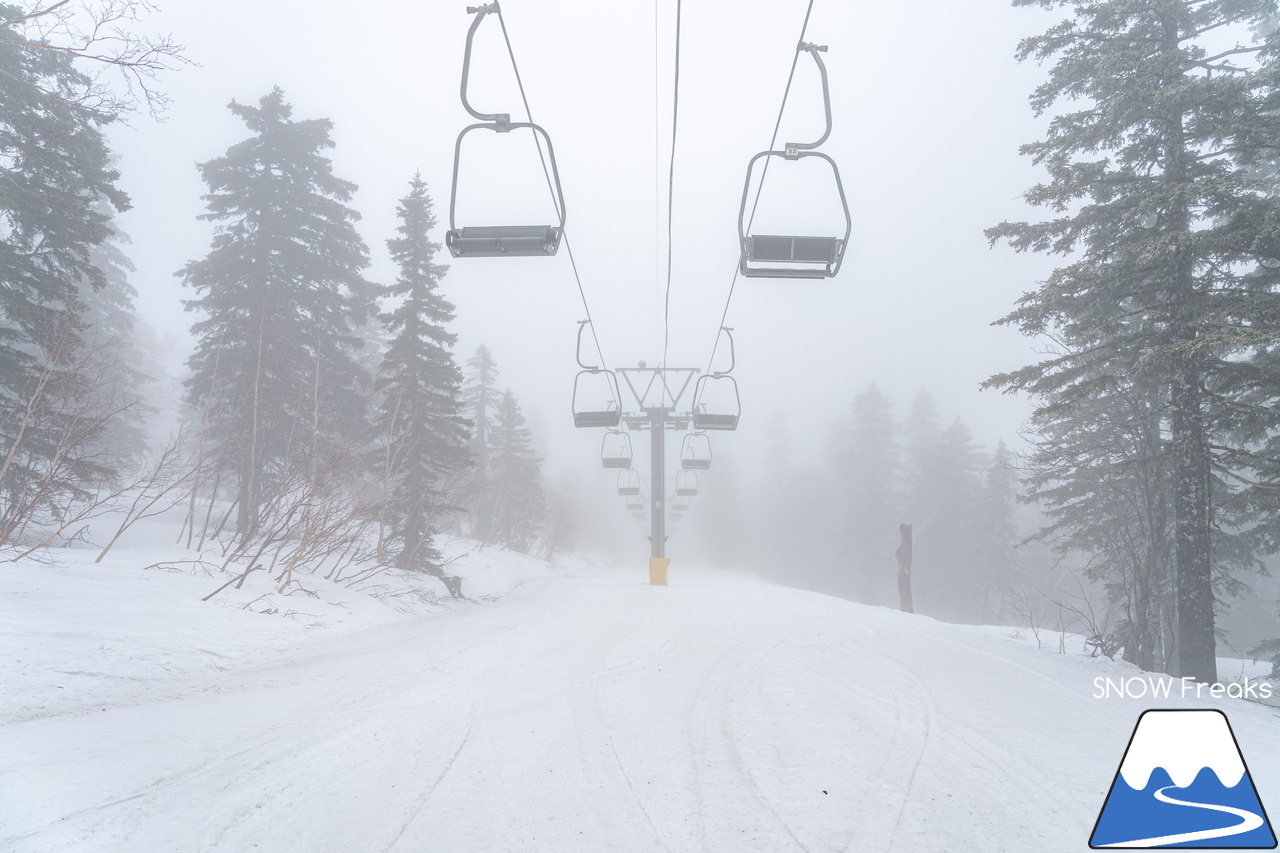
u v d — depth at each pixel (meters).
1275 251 10.52
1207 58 11.55
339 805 4.21
